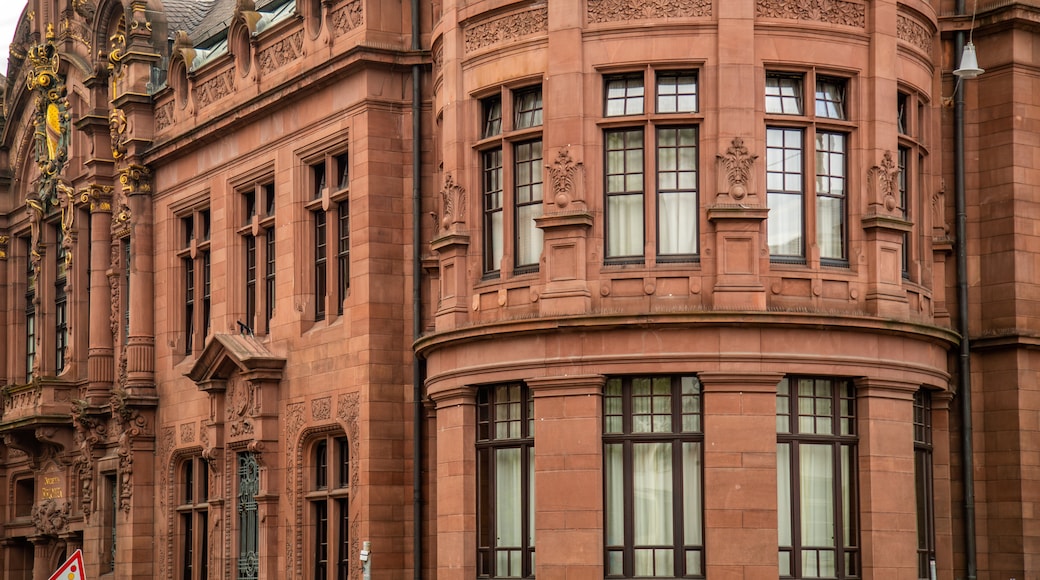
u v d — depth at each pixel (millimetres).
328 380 39031
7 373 57156
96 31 50781
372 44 37625
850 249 32375
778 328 31250
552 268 32125
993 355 35000
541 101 33219
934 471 34375
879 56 32531
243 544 42281
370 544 36812
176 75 46500
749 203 31438
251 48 42469
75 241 52406
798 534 31453
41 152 54906
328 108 39312
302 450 40031
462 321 33875
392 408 37438
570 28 32250
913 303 33375
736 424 31031
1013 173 35000
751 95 31672
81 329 52281
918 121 34031
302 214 40594
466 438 33688
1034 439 34656
